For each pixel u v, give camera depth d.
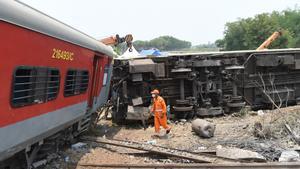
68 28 7.54
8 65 4.87
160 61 16.38
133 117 15.11
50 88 6.61
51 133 7.04
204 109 16.22
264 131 11.35
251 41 68.62
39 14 5.98
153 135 13.02
